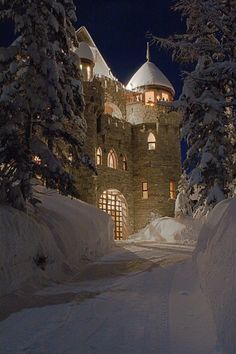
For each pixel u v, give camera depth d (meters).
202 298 8.47
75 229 16.95
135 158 46.16
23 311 8.45
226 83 15.76
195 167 19.94
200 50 15.05
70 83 15.64
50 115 13.71
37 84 13.11
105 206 41.78
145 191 45.19
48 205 18.31
